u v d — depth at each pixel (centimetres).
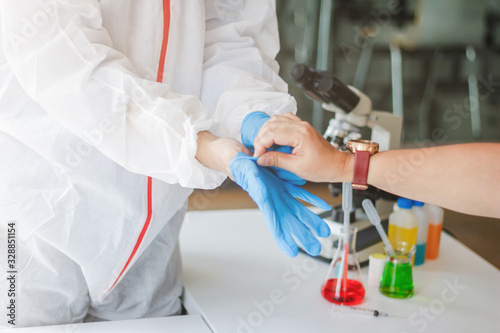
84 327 104
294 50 431
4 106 92
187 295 121
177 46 106
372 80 448
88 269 102
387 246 124
